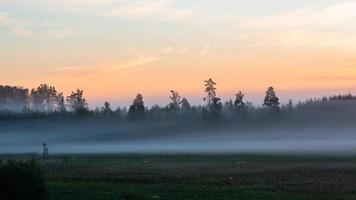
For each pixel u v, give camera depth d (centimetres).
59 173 5369
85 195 3184
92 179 4594
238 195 3319
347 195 3378
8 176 2269
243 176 4928
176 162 7531
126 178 4728
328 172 5331
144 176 4966
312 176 4862
